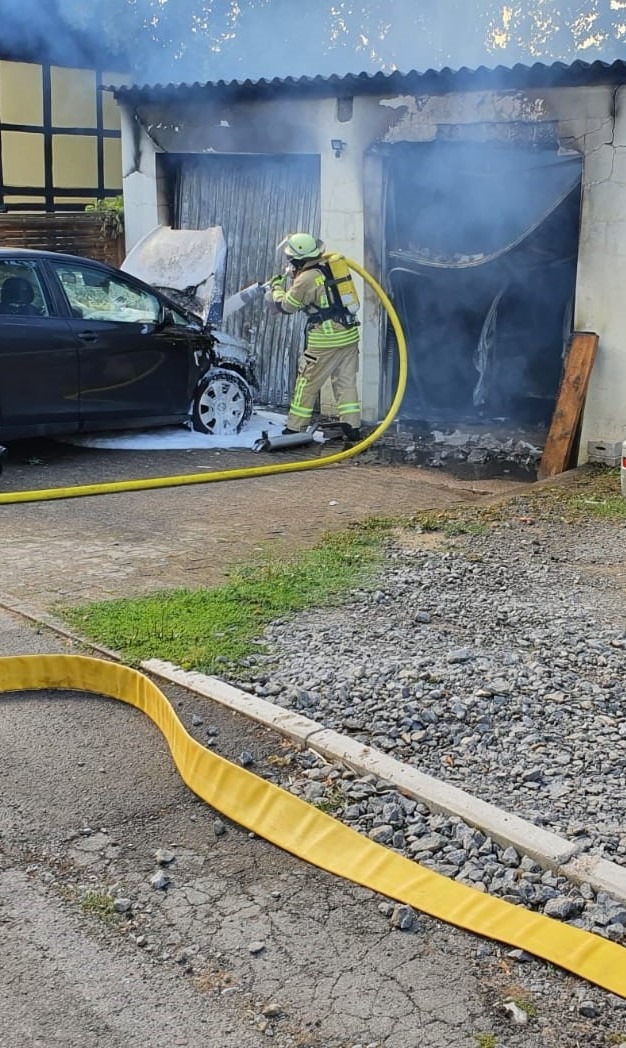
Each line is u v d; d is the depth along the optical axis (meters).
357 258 11.04
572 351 9.68
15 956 3.26
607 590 6.41
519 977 3.20
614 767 4.30
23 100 15.45
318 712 4.72
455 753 4.42
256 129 11.48
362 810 4.01
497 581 6.52
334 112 10.80
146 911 3.49
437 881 3.59
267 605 5.98
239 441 10.40
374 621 5.80
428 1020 3.02
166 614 5.77
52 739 4.61
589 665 5.28
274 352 12.13
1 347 8.84
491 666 5.22
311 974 3.21
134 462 9.51
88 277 9.51
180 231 11.38
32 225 13.36
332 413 11.57
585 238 9.57
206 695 4.85
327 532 7.53
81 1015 3.03
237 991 3.13
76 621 5.67
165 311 10.07
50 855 3.78
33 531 7.39
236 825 3.98
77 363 9.30
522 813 3.95
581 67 9.16
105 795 4.16
